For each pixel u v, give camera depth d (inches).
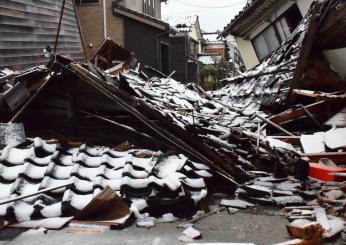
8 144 225.3
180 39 1042.7
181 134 234.8
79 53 644.7
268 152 277.6
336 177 225.3
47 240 153.3
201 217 179.2
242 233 159.5
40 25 517.7
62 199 177.5
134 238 154.8
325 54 486.3
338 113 368.2
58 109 260.8
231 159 246.1
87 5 747.4
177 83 543.2
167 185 182.5
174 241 151.6
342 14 351.9
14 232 161.6
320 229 144.9
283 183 227.5
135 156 223.0
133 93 250.5
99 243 150.0
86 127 258.2
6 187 190.5
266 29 721.0
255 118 403.9
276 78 466.9
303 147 301.7
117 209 174.1
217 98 631.2
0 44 425.4
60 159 215.6
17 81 239.3
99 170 202.2
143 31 813.9
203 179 206.2
